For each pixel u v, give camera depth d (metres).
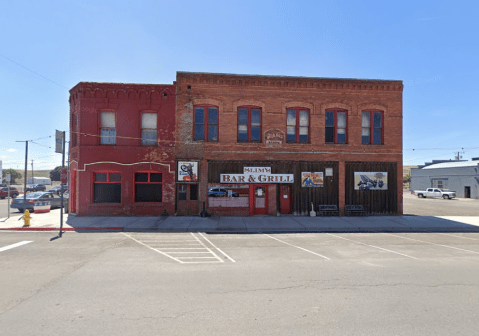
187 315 4.84
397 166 18.09
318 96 17.72
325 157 17.64
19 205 19.09
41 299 5.46
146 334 4.22
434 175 46.62
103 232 12.66
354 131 17.88
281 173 17.39
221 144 17.11
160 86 16.92
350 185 17.81
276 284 6.32
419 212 21.14
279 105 17.52
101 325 4.48
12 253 8.89
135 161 16.70
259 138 17.55
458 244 10.75
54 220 15.18
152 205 16.69
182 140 16.95
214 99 17.14
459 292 5.94
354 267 7.62
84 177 16.58
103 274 6.92
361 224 14.75
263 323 4.58
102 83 16.64
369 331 4.36
